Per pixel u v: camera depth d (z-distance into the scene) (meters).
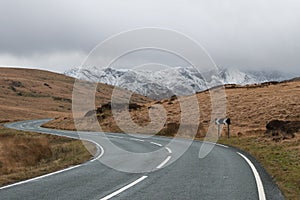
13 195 8.66
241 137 30.39
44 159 22.98
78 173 12.37
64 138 36.03
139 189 9.41
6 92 179.50
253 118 43.53
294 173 12.04
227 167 13.55
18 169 16.17
